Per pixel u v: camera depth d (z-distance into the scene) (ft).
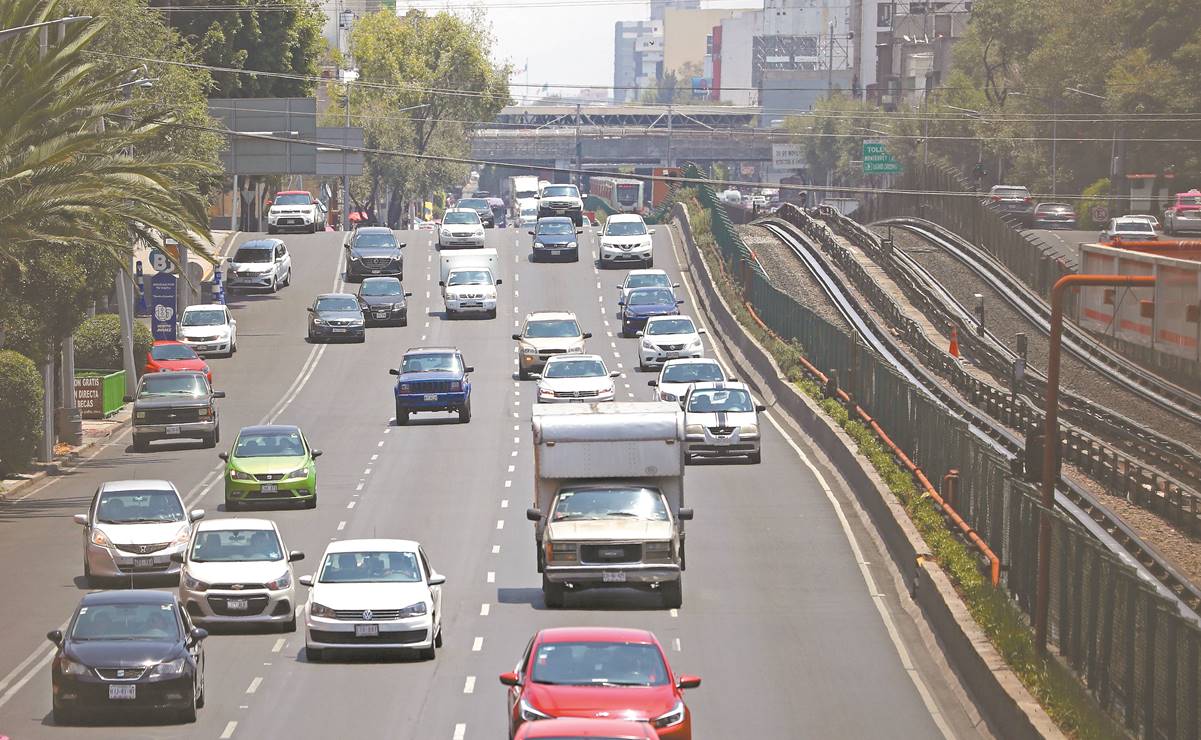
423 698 97.40
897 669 107.96
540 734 68.44
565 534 121.49
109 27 250.37
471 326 303.07
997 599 110.11
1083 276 102.94
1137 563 145.69
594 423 126.82
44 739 87.04
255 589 116.67
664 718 75.82
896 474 161.17
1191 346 216.33
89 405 236.84
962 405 234.38
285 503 165.27
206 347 274.57
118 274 249.34
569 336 253.65
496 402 234.38
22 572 138.82
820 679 104.99
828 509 163.43
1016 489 120.37
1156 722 82.64
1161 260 228.02
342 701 96.68
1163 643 81.41
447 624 119.03
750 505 165.58
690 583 133.39
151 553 132.05
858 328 303.89
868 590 131.34
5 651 111.24
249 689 99.86
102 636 92.32
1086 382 263.49
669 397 209.97
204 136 291.38
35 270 186.70
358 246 348.79
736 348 272.72
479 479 179.93
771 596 128.88
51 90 163.53
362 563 111.65
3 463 187.42
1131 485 175.52
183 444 213.46
